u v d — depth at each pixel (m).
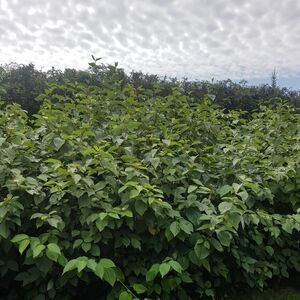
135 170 3.22
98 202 3.01
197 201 3.23
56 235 2.90
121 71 5.24
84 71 6.17
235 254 3.28
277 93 8.38
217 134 4.57
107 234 2.94
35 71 7.27
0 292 3.15
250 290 3.76
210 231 3.04
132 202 3.03
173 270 3.09
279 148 4.43
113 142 3.79
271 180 3.89
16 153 3.35
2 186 3.07
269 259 3.73
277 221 3.52
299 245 3.92
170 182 3.48
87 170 3.21
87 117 4.24
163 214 3.06
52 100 5.26
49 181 2.98
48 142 3.63
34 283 3.01
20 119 4.05
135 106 4.69
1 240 2.85
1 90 5.47
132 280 3.07
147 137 4.11
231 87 8.16
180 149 3.81
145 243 3.16
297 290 3.87
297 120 5.10
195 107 4.96
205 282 3.33
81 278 2.86
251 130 4.92
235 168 3.87
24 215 3.03
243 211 3.14
